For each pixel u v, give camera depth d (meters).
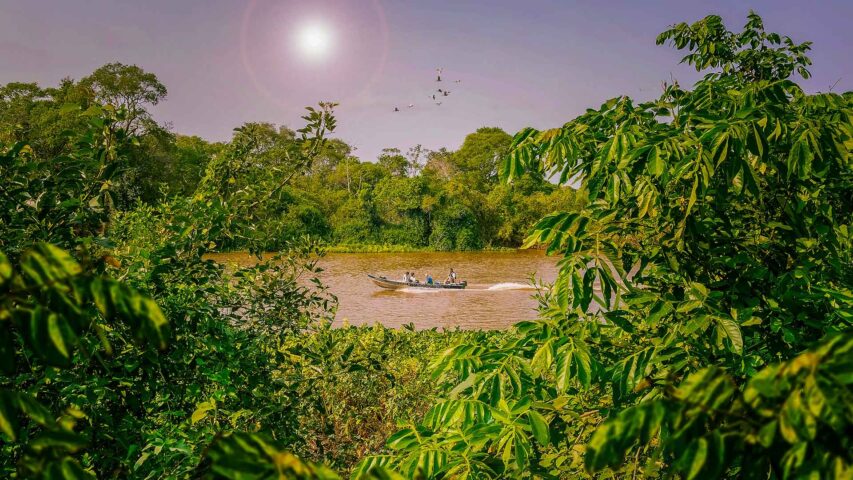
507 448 1.84
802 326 2.13
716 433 0.60
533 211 60.50
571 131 2.44
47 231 2.48
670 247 2.19
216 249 3.67
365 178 82.62
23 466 0.61
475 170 92.94
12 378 2.08
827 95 2.28
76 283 0.60
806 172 1.83
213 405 2.72
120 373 2.59
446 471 1.83
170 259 3.21
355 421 5.76
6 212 2.45
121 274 2.84
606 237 2.17
